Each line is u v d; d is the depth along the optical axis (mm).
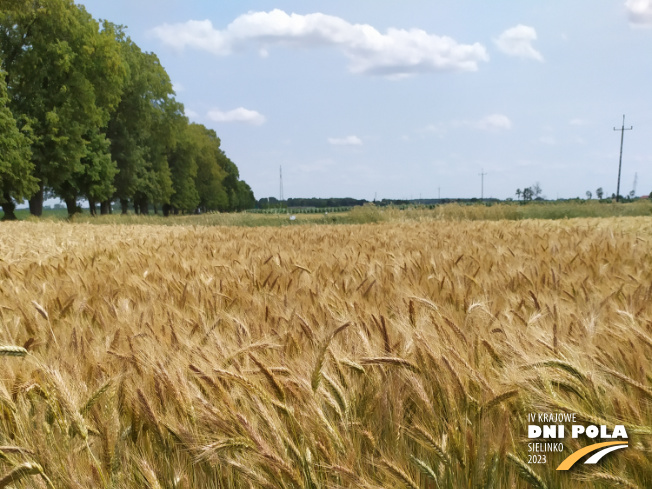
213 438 1844
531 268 4996
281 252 7332
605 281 4211
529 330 2623
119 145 51094
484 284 4191
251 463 1776
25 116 35750
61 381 1952
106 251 8086
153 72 54531
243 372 2174
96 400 2021
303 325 2662
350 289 4047
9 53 37031
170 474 1811
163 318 3131
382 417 2035
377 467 1818
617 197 70062
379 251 7320
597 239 8562
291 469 1666
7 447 1741
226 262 6234
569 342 2498
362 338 2418
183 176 71688
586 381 2008
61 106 38281
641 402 1937
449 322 2627
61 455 1849
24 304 3619
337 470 1653
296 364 2361
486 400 1991
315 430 1854
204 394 2100
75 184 45094
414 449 1991
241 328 2773
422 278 4246
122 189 51469
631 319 2693
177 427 1891
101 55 41531
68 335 2861
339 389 2066
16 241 10500
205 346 2502
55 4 37000
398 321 2793
